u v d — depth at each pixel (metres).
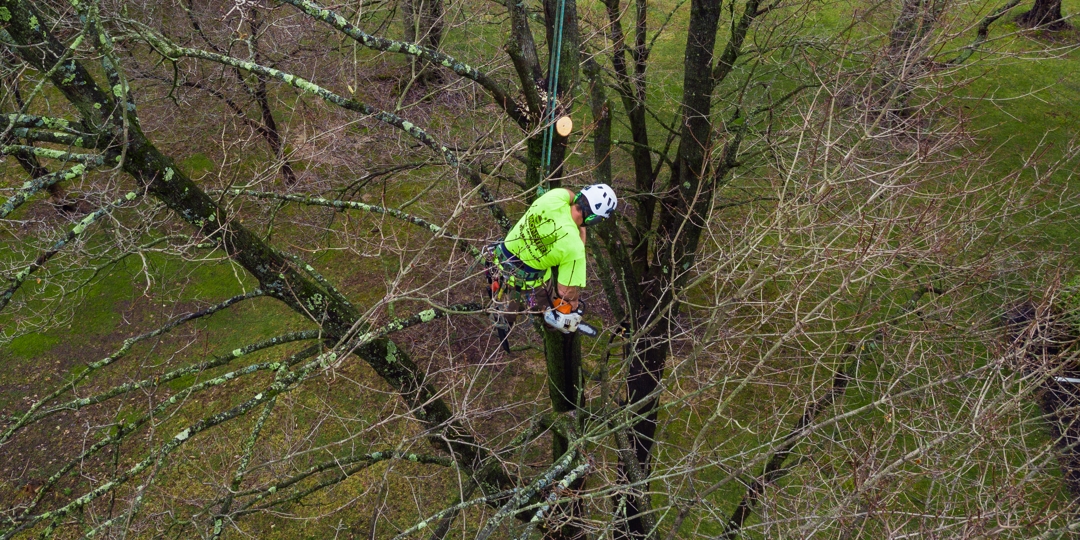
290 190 7.85
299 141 7.94
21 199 3.40
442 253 11.10
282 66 11.26
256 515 9.34
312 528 9.18
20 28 3.53
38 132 3.69
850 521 4.80
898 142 7.58
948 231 6.98
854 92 7.71
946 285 7.90
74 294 12.54
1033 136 14.96
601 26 9.37
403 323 4.45
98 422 10.88
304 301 4.67
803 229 5.33
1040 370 4.95
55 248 3.89
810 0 9.16
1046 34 17.48
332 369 4.22
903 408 6.22
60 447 10.60
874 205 6.71
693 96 7.44
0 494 10.08
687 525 8.44
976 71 16.77
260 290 4.60
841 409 6.25
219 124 10.88
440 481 9.26
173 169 3.97
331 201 5.11
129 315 12.52
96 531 4.32
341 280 12.34
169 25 11.11
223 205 5.25
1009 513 4.48
